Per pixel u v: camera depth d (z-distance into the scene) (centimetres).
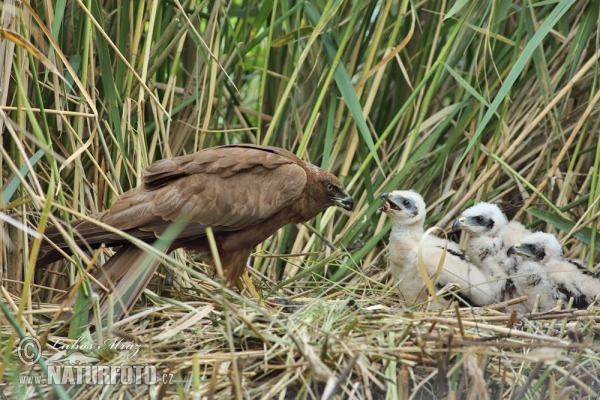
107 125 1023
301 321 795
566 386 784
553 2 1124
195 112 1207
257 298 1002
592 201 1118
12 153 1001
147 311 866
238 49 1198
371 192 1162
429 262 1023
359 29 1257
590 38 1272
